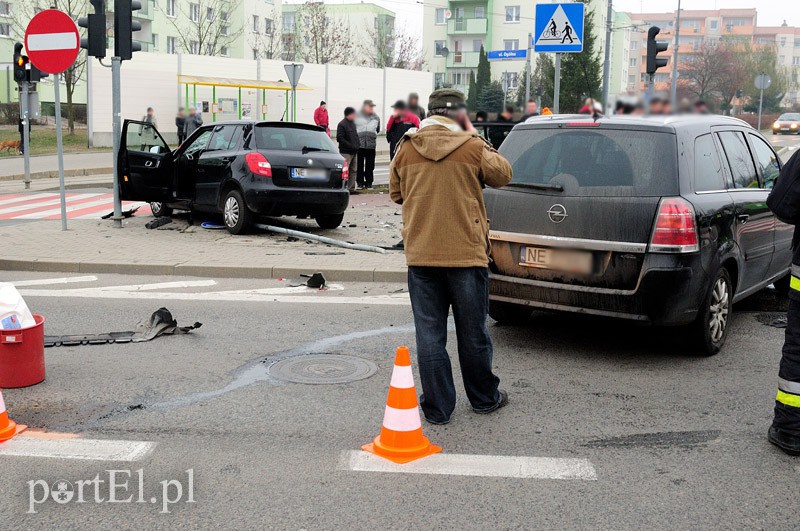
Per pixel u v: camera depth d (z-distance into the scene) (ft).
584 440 14.69
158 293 27.35
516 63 238.07
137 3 40.14
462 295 15.07
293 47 219.41
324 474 13.08
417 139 14.94
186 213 46.62
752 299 27.45
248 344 21.06
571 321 23.89
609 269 18.84
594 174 19.44
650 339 21.93
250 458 13.71
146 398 16.75
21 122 95.30
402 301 26.55
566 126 20.49
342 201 39.06
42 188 64.49
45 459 13.65
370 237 38.88
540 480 12.94
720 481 12.96
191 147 41.16
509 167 15.01
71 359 19.51
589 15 151.84
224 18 196.75
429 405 15.46
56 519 11.58
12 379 17.28
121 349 20.43
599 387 17.78
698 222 18.71
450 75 246.88
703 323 19.53
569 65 135.13
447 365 15.43
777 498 12.36
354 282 29.91
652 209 18.49
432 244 14.79
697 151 20.03
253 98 137.28
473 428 15.24
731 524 11.50
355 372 18.65
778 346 21.34
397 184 15.58
